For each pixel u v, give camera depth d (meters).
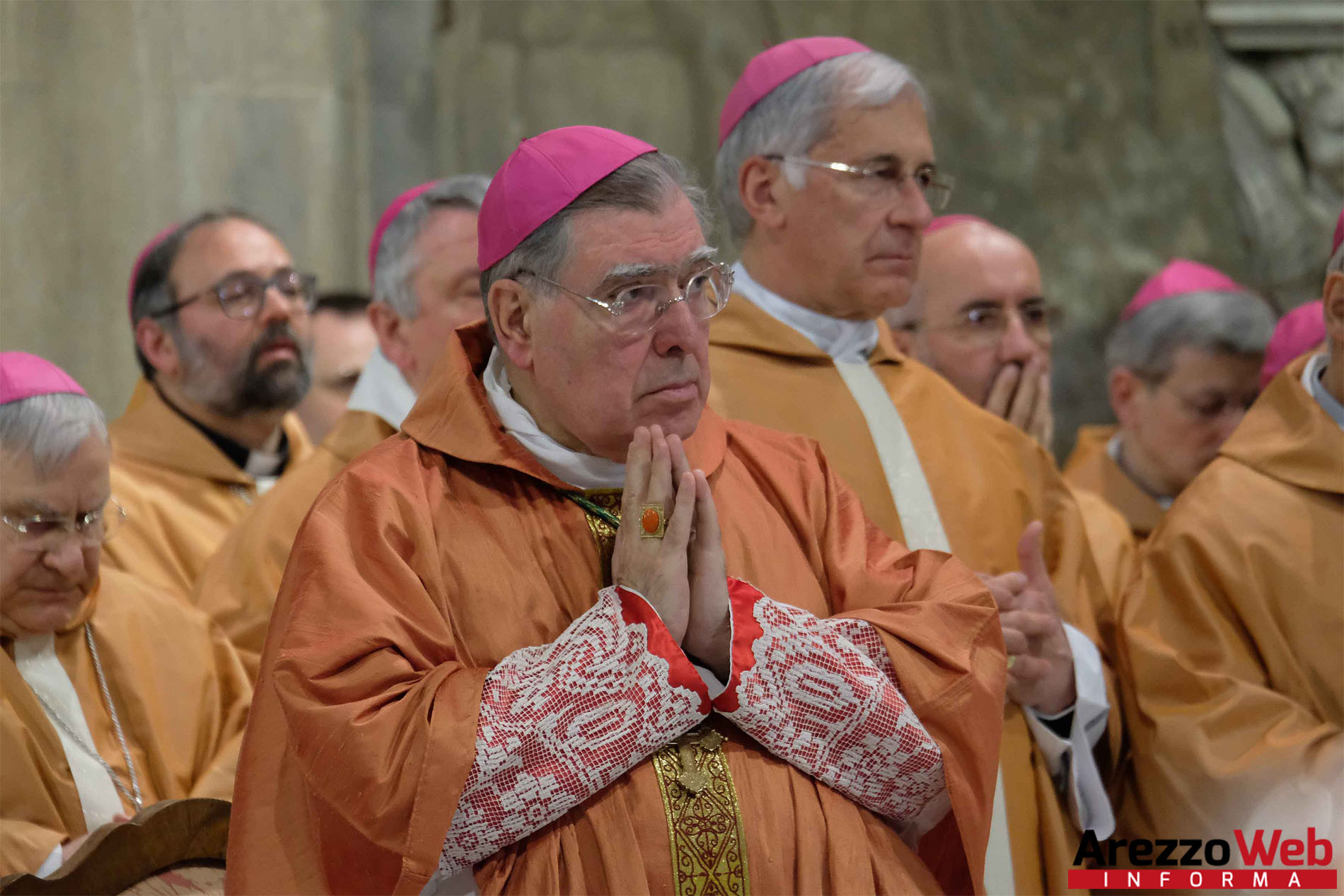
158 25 20.55
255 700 7.23
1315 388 11.38
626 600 7.04
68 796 9.86
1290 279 27.95
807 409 10.62
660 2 26.11
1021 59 27.88
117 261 19.89
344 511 7.41
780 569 7.94
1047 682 9.91
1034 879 9.66
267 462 15.05
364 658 6.81
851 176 10.41
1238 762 10.06
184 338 14.34
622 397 7.22
